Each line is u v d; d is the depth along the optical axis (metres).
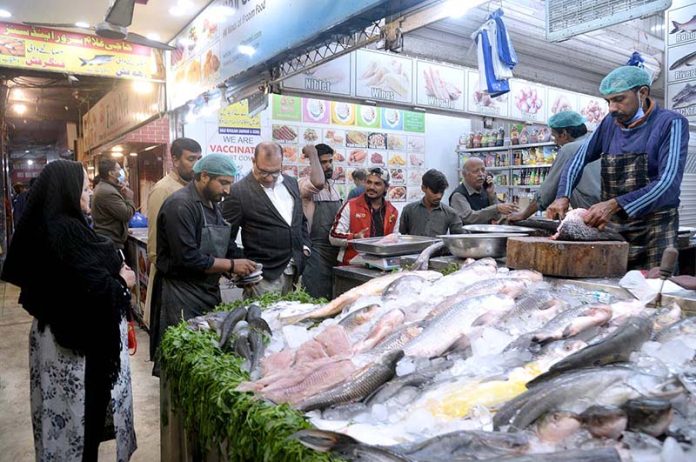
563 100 7.13
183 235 2.73
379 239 3.23
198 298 2.89
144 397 3.72
